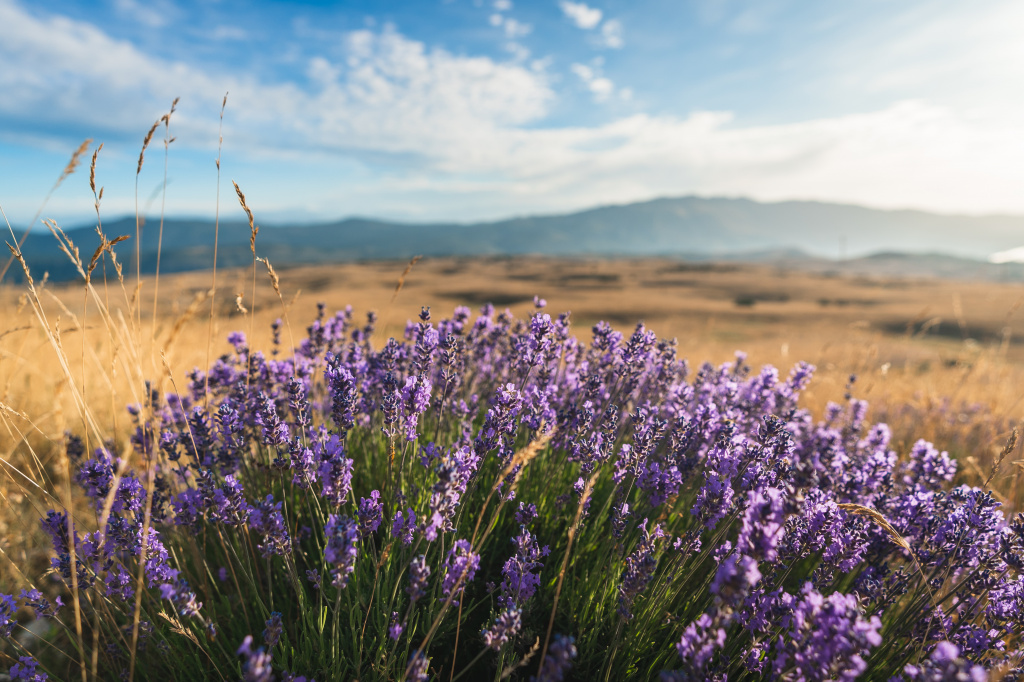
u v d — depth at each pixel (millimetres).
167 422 3051
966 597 2537
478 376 5012
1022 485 4070
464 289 97812
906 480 3492
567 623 2705
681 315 62094
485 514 3184
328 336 4344
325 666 2258
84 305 2172
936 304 64500
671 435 3602
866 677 2393
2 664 2416
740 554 1938
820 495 2539
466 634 2699
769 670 2193
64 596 2965
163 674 2457
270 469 2912
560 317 4402
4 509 3020
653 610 2531
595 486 3602
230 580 2986
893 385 7629
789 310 69125
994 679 1692
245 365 3824
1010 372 8609
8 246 2002
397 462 3338
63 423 2043
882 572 2879
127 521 2316
